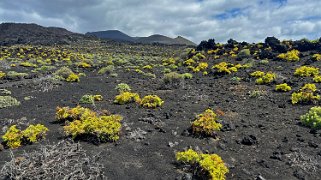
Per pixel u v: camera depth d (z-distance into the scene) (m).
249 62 32.91
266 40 42.41
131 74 30.94
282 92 18.55
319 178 8.53
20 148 9.71
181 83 22.22
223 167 8.36
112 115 12.48
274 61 33.00
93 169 8.23
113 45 96.38
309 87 17.69
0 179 7.80
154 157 9.27
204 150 9.74
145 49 84.81
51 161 8.30
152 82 24.42
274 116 13.54
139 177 8.20
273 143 10.55
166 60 46.28
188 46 97.31
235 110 14.51
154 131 11.25
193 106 15.30
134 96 16.55
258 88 20.11
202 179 8.20
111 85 23.34
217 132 11.23
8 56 53.34
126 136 10.59
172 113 13.76
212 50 44.34
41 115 13.79
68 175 7.80
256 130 11.66
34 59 45.94
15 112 14.58
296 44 39.00
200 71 31.73
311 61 29.48
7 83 24.75
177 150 9.73
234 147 10.20
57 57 53.94
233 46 45.25
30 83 23.64
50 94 19.42
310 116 12.45
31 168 8.06
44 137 10.42
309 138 10.96
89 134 10.34
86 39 111.75
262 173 8.68
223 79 24.86
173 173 8.45
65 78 26.33
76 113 12.53
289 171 8.83
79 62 43.12
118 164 8.75
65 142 9.84
